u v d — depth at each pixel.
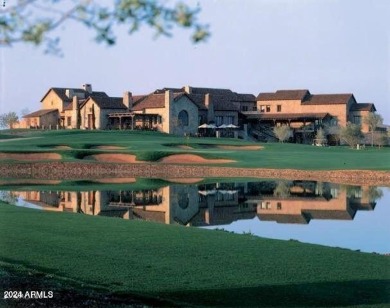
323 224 30.38
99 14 8.40
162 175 62.22
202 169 62.53
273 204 38.62
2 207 31.00
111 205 37.69
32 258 18.05
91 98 125.31
